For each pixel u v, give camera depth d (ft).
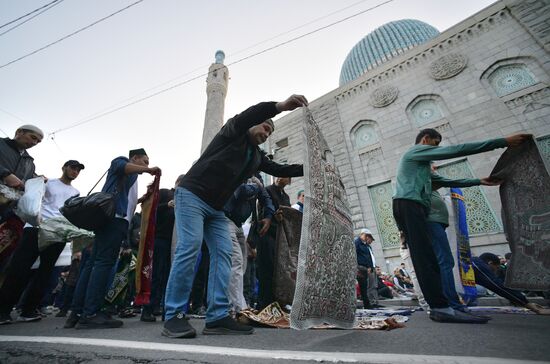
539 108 26.99
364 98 38.88
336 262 5.42
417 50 36.27
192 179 5.82
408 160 7.77
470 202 26.91
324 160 6.25
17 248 8.80
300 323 4.03
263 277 9.52
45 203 10.48
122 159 8.20
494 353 3.20
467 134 29.86
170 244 10.78
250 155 6.36
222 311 5.63
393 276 28.37
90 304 7.09
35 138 9.33
